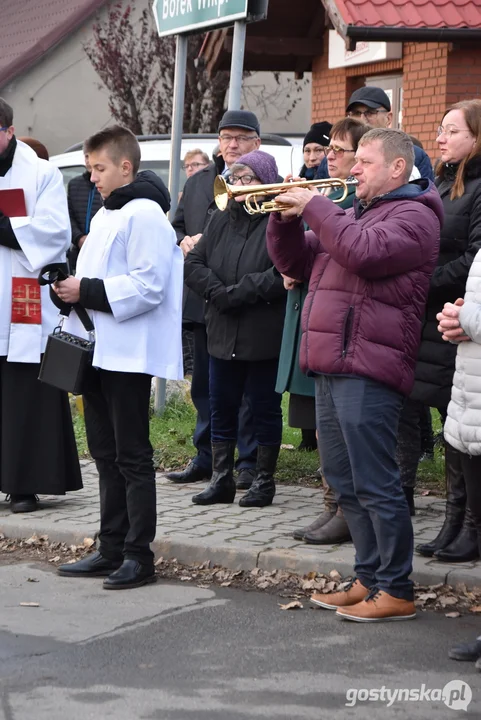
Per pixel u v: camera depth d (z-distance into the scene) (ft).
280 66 66.95
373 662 19.33
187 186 33.32
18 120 103.65
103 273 23.40
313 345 21.34
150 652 19.79
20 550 26.78
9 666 19.13
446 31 48.06
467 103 24.30
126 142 23.62
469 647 19.52
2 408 29.12
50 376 23.40
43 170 28.99
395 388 21.06
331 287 21.21
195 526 27.04
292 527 27.04
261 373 28.73
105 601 22.75
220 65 66.03
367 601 21.49
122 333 23.22
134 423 23.59
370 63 58.90
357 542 22.18
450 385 24.25
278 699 17.76
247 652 19.77
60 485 29.25
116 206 23.62
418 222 20.68
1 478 29.01
